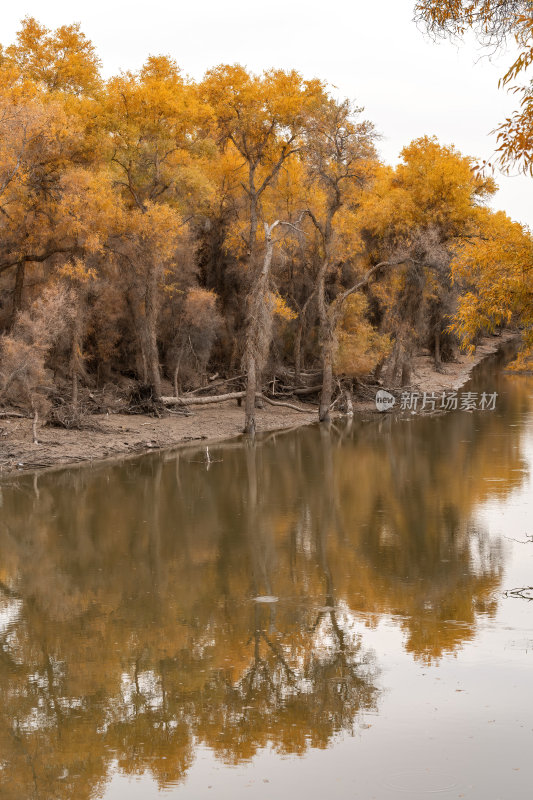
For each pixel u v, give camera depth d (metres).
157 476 25.25
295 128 37.12
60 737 9.09
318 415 42.00
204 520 19.30
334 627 12.08
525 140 9.79
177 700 9.94
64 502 21.52
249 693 10.07
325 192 40.19
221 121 37.03
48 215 31.22
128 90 36.06
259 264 41.25
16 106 29.38
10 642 11.88
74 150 32.91
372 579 14.39
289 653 11.23
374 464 27.05
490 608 12.69
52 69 38.41
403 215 44.44
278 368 44.22
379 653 11.00
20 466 26.23
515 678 10.02
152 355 37.09
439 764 8.10
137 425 34.59
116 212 33.22
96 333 38.16
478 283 13.00
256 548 16.70
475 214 44.88
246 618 12.64
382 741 8.62
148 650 11.50
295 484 23.73
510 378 61.94
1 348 29.47
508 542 16.67
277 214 44.81
